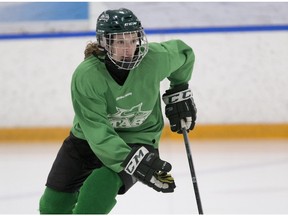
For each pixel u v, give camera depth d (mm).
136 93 6316
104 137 6059
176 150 13219
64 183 7145
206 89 14367
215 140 14195
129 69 6059
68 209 7379
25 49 14539
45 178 11438
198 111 14398
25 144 14289
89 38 14516
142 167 5887
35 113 14617
